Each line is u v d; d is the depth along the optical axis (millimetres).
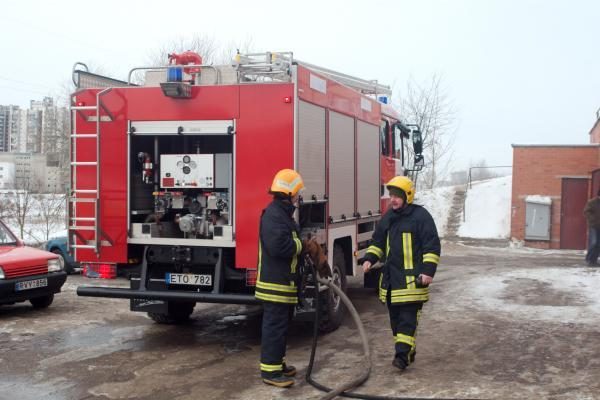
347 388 5117
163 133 6660
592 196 18031
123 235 6844
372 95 10859
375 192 9289
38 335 7391
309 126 6703
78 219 6957
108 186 6871
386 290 5711
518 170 18922
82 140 6949
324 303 7066
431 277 5488
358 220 8453
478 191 23641
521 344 6605
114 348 6762
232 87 6465
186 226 6727
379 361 6047
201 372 5824
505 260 15164
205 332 7559
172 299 6477
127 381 5578
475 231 20766
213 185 6711
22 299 8570
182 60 7203
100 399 5121
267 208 5488
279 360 5395
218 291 6520
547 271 12594
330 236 7387
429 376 5520
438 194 24266
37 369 5980
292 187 5469
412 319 5664
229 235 6512
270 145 6375
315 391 5215
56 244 13016
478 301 9188
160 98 6664
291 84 6328
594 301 9047
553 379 5383
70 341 7098
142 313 8750
